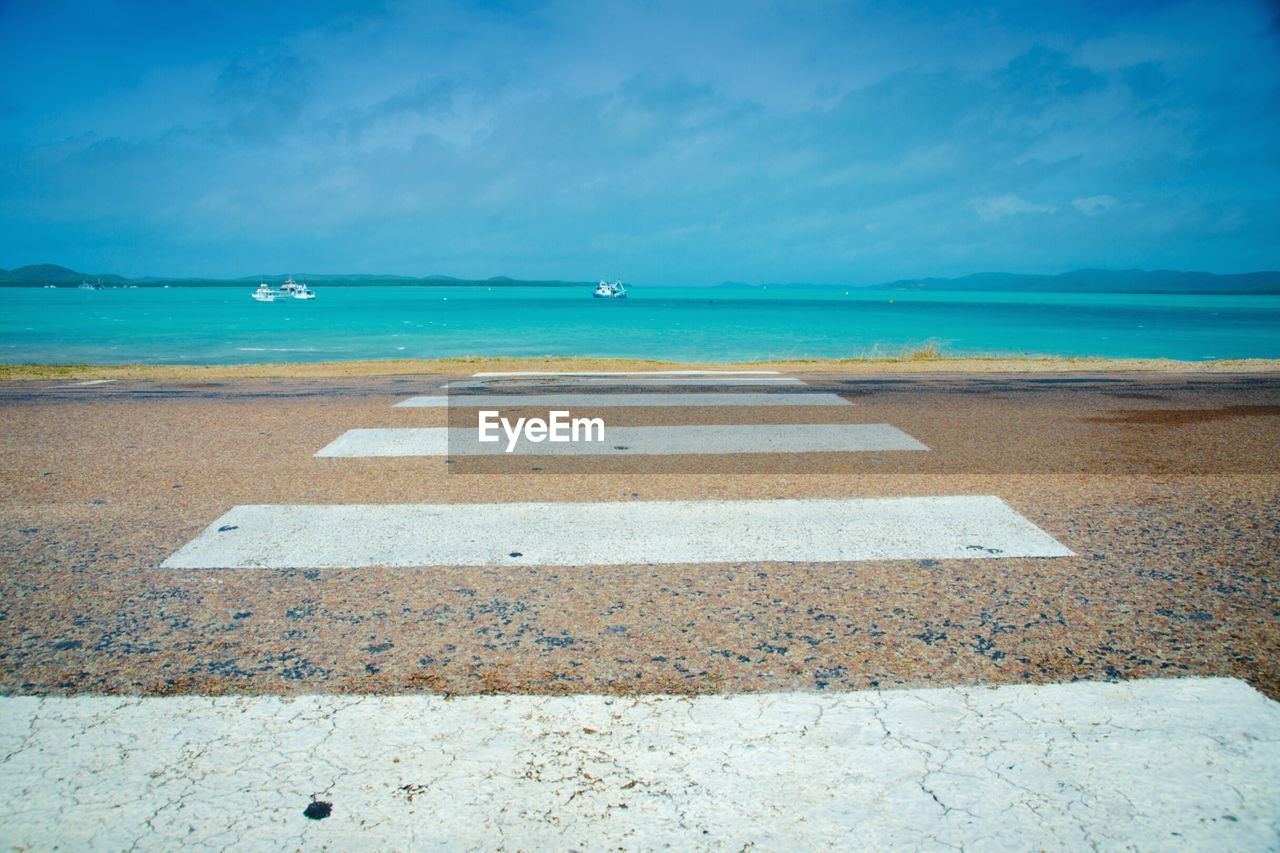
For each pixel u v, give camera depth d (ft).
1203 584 10.34
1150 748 6.72
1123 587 10.25
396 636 8.90
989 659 8.32
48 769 6.48
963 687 7.75
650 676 8.00
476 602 9.85
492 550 11.77
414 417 24.71
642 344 127.75
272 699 7.56
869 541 12.14
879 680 7.89
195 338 151.74
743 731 7.02
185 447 19.66
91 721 7.18
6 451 19.04
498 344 131.03
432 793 6.20
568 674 8.04
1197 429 22.08
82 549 11.79
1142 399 28.53
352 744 6.84
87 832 5.74
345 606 9.72
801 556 11.48
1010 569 10.91
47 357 102.12
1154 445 19.77
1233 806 5.99
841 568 10.98
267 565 11.12
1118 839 5.65
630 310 366.02
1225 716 7.20
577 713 7.32
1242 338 160.97
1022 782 6.29
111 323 219.61
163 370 47.19
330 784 6.31
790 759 6.61
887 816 5.91
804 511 13.85
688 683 7.86
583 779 6.37
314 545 12.00
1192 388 31.99
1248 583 10.37
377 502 14.53
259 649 8.58
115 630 9.05
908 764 6.53
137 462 17.92
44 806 6.03
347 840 5.67
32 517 13.43
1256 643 8.65
